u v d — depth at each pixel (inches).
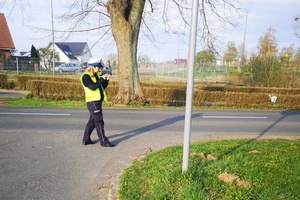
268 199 123.6
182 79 1197.1
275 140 243.1
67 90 529.0
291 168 162.6
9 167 169.5
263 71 915.4
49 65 1397.6
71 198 131.3
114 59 1218.6
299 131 312.0
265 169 159.5
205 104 532.1
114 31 453.7
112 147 218.5
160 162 169.6
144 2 454.3
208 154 188.7
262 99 542.3
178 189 130.1
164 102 519.5
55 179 153.3
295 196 128.3
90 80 205.9
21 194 134.0
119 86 470.0
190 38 133.9
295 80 880.3
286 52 919.0
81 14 493.4
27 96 521.0
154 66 1352.1
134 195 127.3
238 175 148.4
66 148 212.5
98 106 212.5
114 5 432.5
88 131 219.6
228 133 290.4
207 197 121.3
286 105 547.5
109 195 131.6
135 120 340.2
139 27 461.4
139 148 217.6
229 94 535.2
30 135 249.6
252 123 356.8
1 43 1386.6
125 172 158.6
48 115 353.7
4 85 739.4
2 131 261.7
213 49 551.2
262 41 1293.1
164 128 298.2
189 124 139.9
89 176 158.7
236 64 1159.6
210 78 1197.7
